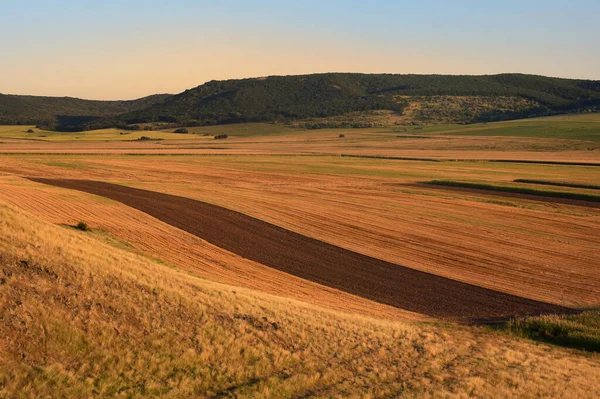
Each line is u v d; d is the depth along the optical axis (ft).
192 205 184.75
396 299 104.63
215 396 50.21
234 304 71.15
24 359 47.96
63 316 54.95
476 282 117.08
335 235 155.53
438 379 59.16
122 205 173.27
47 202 159.84
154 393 48.67
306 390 53.52
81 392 46.47
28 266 61.00
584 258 138.31
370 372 59.41
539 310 100.22
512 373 63.00
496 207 207.31
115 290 63.52
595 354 76.23
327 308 88.33
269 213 180.75
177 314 63.36
